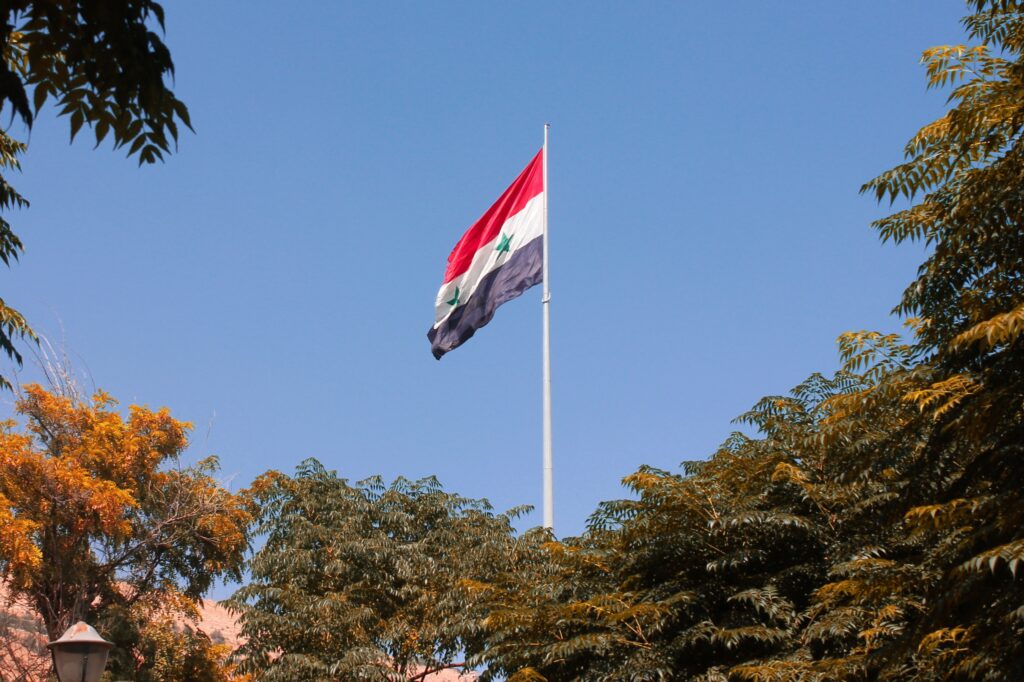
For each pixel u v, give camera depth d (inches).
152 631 1058.1
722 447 638.5
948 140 422.6
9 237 369.1
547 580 640.4
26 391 1076.5
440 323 883.4
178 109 200.8
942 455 459.2
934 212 442.0
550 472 742.5
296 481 985.5
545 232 828.6
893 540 522.6
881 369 481.1
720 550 569.3
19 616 1148.5
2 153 390.0
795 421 612.4
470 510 986.1
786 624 526.6
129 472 1080.8
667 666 527.5
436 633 760.3
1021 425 400.5
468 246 890.1
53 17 192.5
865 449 495.8
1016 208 403.5
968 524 423.5
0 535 920.3
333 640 869.8
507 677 611.8
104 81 196.7
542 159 858.1
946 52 415.8
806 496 553.0
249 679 1028.5
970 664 380.5
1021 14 414.6
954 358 433.4
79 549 1020.5
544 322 791.1
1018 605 375.2
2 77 186.5
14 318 455.2
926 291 445.7
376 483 995.3
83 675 502.3
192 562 1104.8
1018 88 399.5
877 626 467.5
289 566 908.0
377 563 918.4
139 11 193.3
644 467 584.1
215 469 1141.7
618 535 616.4
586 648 567.2
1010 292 418.3
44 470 1005.8
